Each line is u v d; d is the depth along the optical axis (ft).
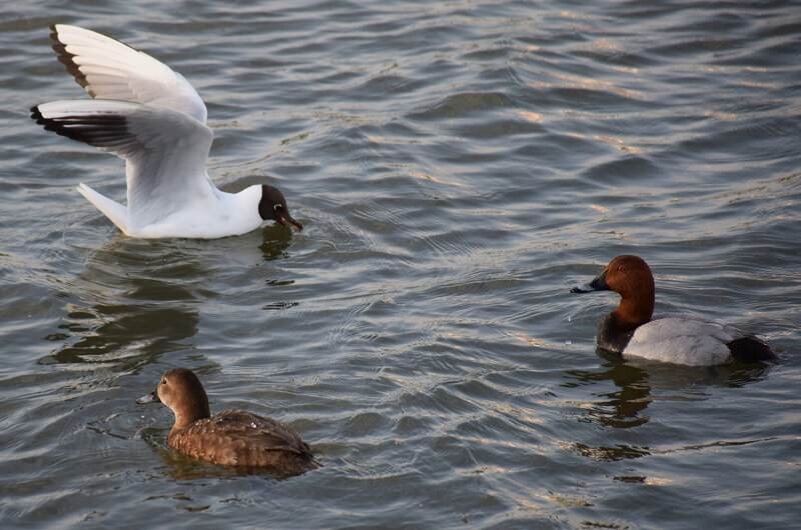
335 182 63.36
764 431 40.68
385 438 39.04
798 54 81.10
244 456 36.78
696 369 45.70
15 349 45.91
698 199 62.49
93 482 36.65
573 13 87.45
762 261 54.90
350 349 45.88
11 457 38.09
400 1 88.53
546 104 73.67
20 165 64.23
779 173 65.41
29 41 78.38
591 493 36.65
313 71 77.00
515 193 63.10
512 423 40.65
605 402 42.80
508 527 34.68
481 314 49.67
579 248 56.39
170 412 41.06
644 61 80.18
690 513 35.73
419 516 35.09
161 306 50.16
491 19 85.71
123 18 82.17
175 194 57.52
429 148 67.77
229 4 85.92
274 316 49.14
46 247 55.31
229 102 72.43
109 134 52.90
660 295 51.49
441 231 58.44
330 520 34.71
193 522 34.53
